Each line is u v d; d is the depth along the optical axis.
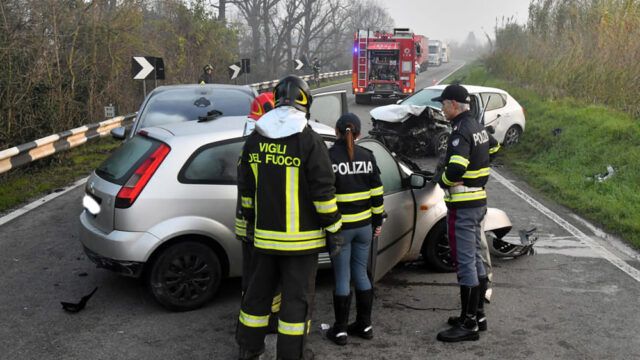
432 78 44.56
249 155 3.69
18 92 11.74
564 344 4.43
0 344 4.32
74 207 8.26
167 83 23.94
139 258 4.72
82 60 15.14
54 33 13.95
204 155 4.97
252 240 3.81
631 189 9.20
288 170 3.57
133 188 4.75
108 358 4.14
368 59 25.28
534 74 20.81
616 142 11.74
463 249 4.50
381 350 4.32
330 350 4.32
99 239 4.86
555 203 9.05
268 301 3.84
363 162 4.27
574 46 18.03
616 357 4.23
